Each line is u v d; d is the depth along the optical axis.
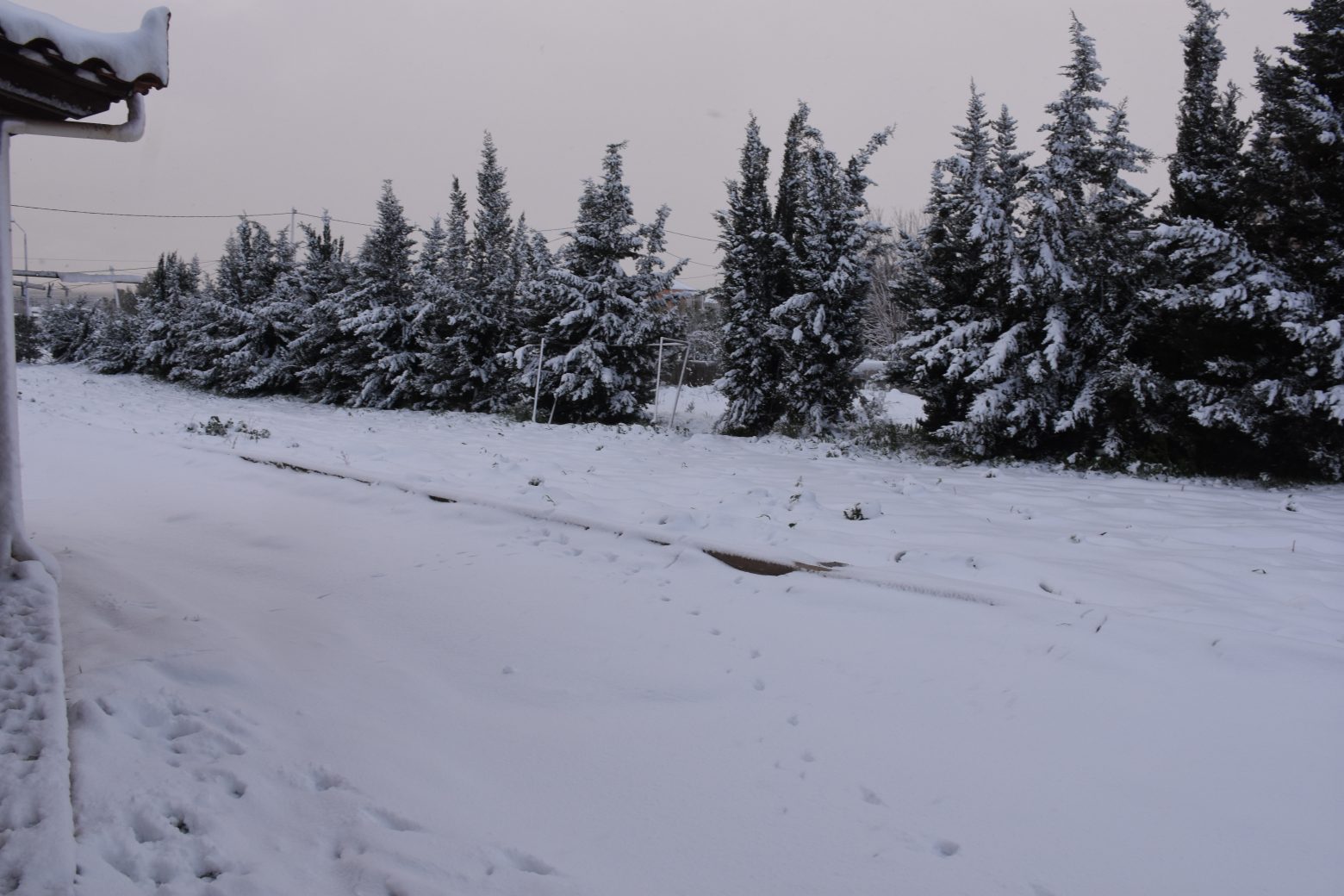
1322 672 3.62
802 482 10.55
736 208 19.19
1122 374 12.68
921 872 2.58
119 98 4.52
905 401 27.27
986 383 14.20
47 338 46.16
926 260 16.27
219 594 5.14
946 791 3.03
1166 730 3.35
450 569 5.65
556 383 20.69
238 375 28.50
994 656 4.06
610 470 10.89
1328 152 11.50
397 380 24.09
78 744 2.97
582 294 20.69
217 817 2.66
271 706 3.52
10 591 4.38
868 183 17.44
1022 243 14.24
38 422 14.13
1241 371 12.05
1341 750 3.12
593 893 2.43
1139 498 9.87
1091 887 2.50
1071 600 4.79
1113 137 13.92
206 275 39.16
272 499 8.02
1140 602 4.84
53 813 2.50
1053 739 3.35
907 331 16.61
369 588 5.29
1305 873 2.52
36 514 7.63
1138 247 13.54
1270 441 11.84
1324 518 8.38
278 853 2.54
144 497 8.30
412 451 11.96
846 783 3.10
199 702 3.44
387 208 25.67
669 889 2.48
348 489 8.07
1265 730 3.29
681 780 3.12
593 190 21.02
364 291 25.25
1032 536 6.96
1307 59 11.98
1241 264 11.78
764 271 19.09
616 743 3.39
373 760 3.13
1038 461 14.41
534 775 3.12
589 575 5.47
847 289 17.42
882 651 4.21
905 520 7.57
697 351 30.55
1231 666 3.74
